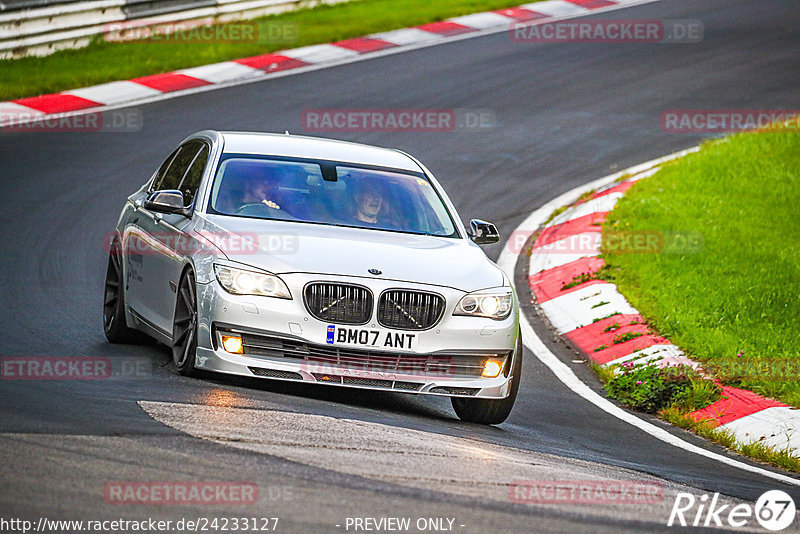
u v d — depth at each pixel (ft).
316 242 89.04
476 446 77.20
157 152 191.93
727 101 251.19
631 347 124.98
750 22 326.44
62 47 247.50
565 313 140.56
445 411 97.60
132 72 238.07
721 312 133.59
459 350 87.56
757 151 207.92
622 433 97.81
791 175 194.70
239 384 89.04
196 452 63.16
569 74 267.39
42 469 57.26
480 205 184.85
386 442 72.18
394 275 86.89
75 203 164.66
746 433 101.35
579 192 193.16
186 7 272.92
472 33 300.40
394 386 86.33
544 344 130.31
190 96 227.40
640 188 190.70
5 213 157.07
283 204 94.84
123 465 59.41
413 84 249.96
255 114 217.97
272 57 261.85
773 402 107.34
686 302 137.28
